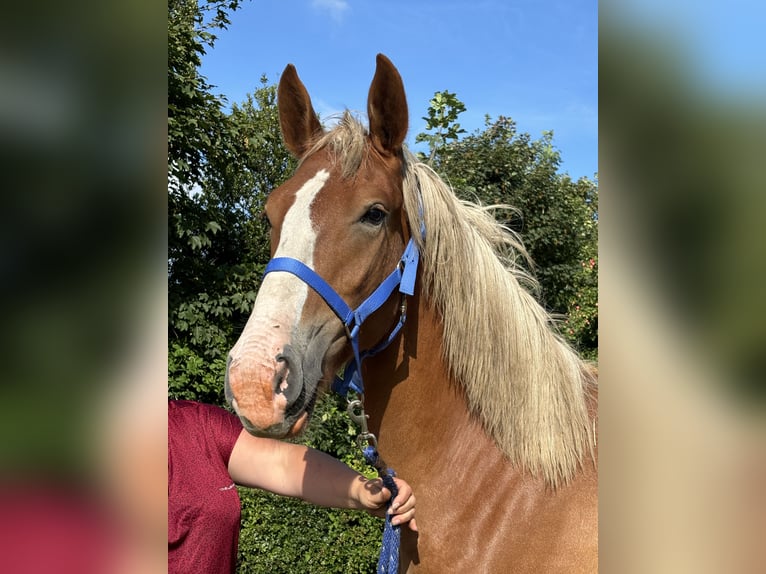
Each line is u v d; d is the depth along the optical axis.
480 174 4.79
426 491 1.44
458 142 5.01
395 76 1.38
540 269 4.94
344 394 1.49
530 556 1.31
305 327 1.23
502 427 1.40
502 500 1.37
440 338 1.47
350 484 1.42
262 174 8.19
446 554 1.39
